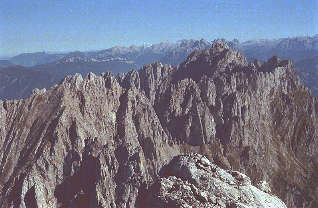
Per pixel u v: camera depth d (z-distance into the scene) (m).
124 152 164.12
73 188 159.00
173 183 116.00
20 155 170.62
